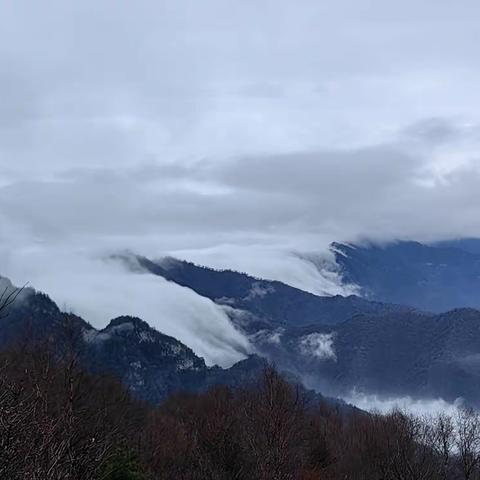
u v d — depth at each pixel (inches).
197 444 2235.5
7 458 870.4
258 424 2012.8
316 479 2299.5
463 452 2393.0
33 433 952.3
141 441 2059.5
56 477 901.2
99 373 2410.2
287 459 1884.8
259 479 1868.8
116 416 2106.3
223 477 2052.2
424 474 2138.3
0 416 891.4
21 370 1267.2
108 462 1343.5
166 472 1985.7
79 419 1269.7
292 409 2223.2
